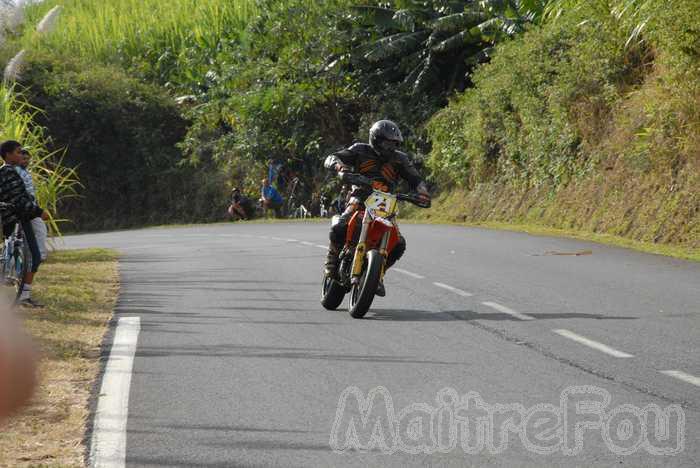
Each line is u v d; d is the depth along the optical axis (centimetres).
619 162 4541
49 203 3753
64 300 2323
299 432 1086
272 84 8375
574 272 2872
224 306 2262
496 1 6869
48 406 1206
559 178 5144
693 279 2650
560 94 5016
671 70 4012
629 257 3309
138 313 2148
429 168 7325
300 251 3900
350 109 8531
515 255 3462
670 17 3803
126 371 1455
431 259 3338
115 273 3155
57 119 9838
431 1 7644
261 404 1234
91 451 1002
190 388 1340
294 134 8306
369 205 1991
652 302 2206
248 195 9069
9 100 3656
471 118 6394
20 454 987
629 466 927
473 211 6150
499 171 6059
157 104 10156
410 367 1474
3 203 2125
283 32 8331
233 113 8994
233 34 9575
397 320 1995
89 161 10031
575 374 1402
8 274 2145
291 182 8694
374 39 8044
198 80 10044
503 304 2209
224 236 5438
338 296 2138
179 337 1803
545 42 5444
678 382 1333
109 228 9988
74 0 11844
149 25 11175
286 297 2425
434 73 7600
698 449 980
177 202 9794
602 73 4812
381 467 940
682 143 3950
